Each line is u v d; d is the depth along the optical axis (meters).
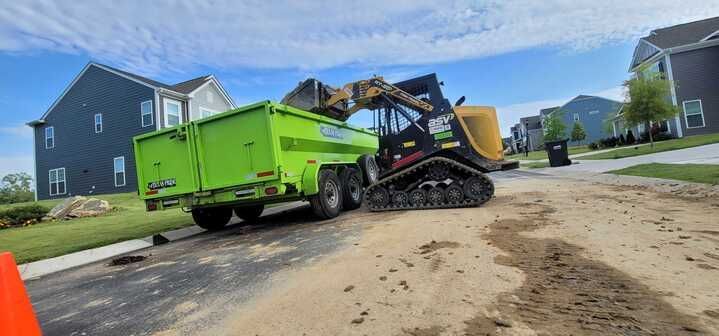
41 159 24.77
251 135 6.99
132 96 22.16
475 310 2.70
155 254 6.51
